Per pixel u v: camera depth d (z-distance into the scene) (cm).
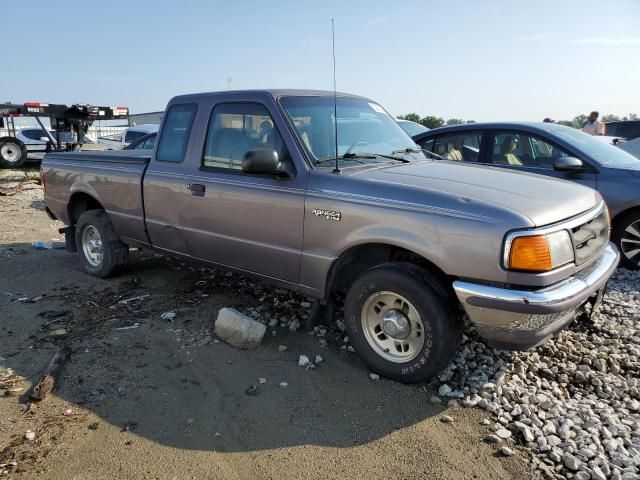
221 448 278
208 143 430
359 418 303
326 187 353
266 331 412
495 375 344
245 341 383
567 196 334
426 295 312
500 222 288
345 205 341
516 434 287
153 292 506
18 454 270
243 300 478
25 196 1122
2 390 331
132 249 656
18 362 368
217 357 373
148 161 482
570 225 309
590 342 396
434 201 311
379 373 345
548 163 614
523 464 263
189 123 446
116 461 266
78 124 1688
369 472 259
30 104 1562
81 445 278
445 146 694
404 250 345
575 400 319
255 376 348
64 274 566
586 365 361
